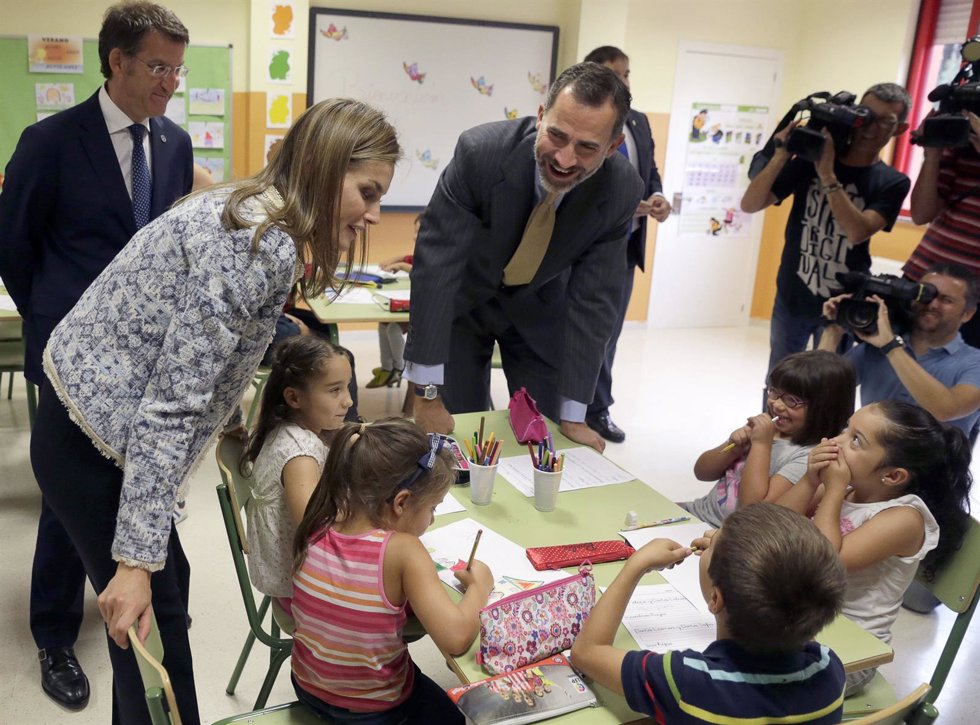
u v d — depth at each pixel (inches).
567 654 51.3
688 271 246.7
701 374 206.1
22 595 97.2
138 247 48.7
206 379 46.7
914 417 65.2
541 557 60.0
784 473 76.6
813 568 42.9
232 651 90.6
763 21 232.5
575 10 207.0
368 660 53.9
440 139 207.8
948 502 65.6
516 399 84.3
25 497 120.0
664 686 44.1
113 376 48.9
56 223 82.5
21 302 83.5
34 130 80.0
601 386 155.1
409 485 54.2
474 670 49.1
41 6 171.3
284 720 56.9
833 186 122.6
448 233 82.4
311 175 47.1
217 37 186.1
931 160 119.6
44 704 80.7
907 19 208.5
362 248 52.4
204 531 114.2
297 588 55.4
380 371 171.8
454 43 202.1
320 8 189.2
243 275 45.4
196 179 114.4
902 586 64.7
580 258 86.8
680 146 234.1
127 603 46.4
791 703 43.4
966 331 115.1
